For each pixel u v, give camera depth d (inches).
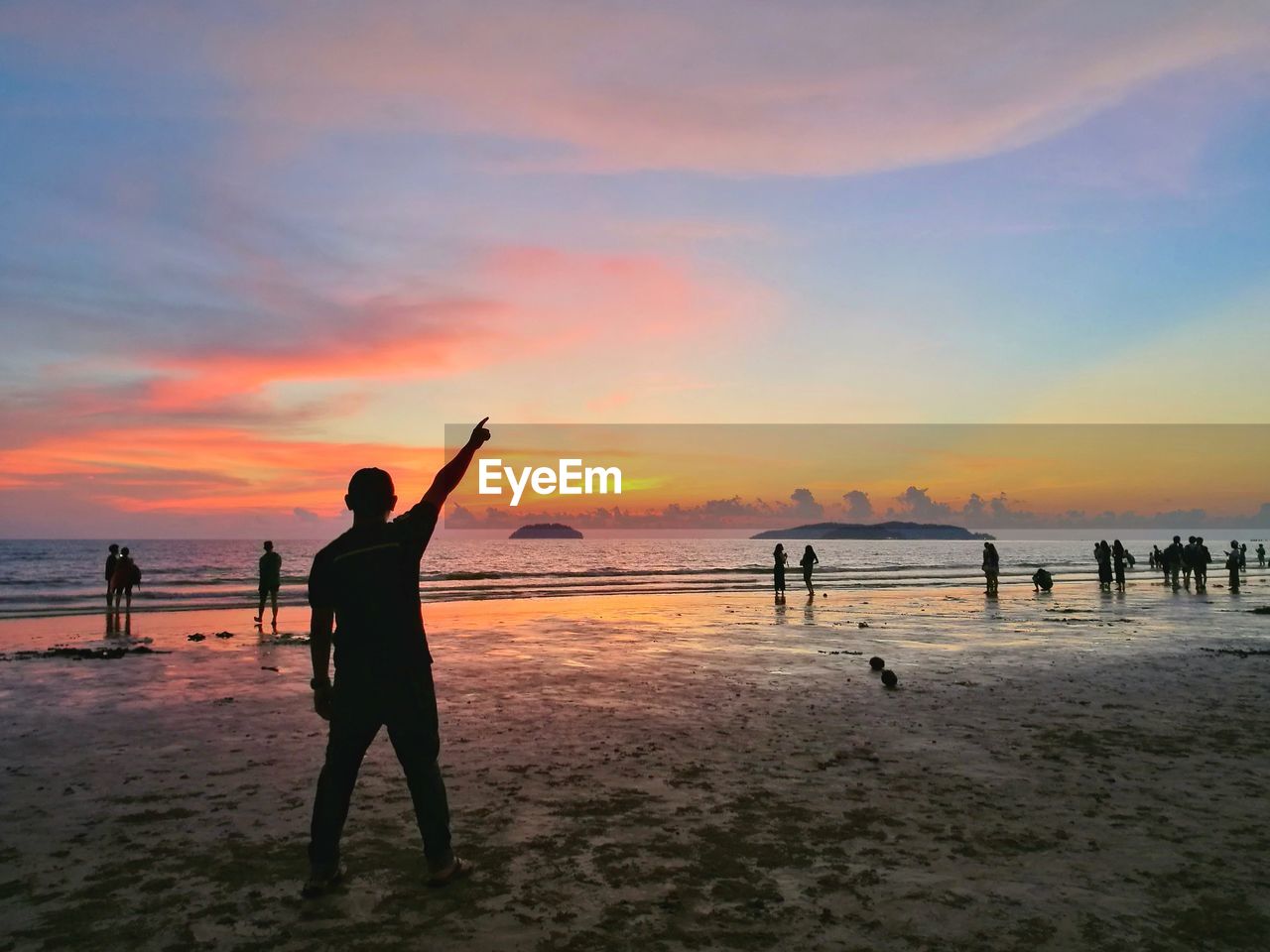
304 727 286.8
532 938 123.8
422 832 143.4
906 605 878.4
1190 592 1074.1
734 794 201.5
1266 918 131.3
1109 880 147.6
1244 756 239.8
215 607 885.8
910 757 239.1
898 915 132.4
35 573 2218.3
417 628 142.9
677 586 1339.8
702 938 124.1
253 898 138.6
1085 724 285.3
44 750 252.1
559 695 345.1
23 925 127.9
